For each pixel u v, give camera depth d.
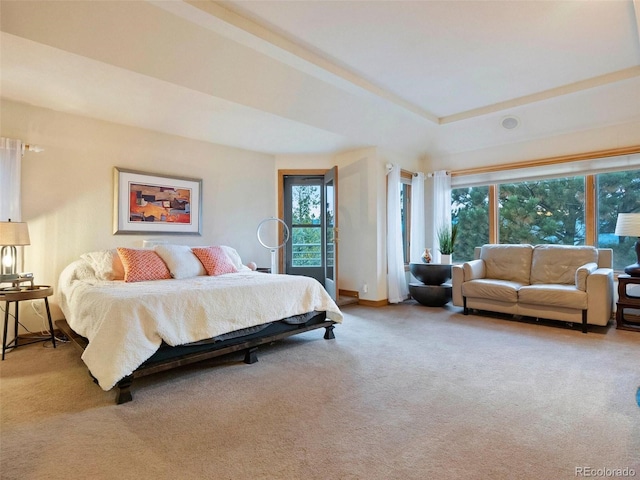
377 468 1.48
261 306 2.91
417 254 5.59
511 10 2.58
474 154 5.37
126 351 2.12
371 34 2.90
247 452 1.60
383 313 4.56
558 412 1.94
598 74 3.62
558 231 4.71
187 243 4.43
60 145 3.56
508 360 2.79
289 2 2.51
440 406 2.03
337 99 3.95
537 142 4.78
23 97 3.24
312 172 5.41
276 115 3.79
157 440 1.70
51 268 3.51
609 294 3.64
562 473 1.43
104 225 3.81
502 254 4.67
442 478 1.41
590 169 4.38
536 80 3.75
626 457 1.54
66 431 1.79
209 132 4.28
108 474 1.45
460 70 3.52
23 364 2.72
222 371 2.60
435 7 2.55
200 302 2.56
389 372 2.55
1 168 3.15
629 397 2.12
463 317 4.32
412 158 5.73
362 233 5.14
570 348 3.07
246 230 5.04
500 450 1.60
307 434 1.75
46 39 2.43
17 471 1.47
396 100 4.16
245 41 2.84
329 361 2.80
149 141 4.14
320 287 3.46
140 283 3.04
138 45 2.67
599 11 2.60
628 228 3.68
